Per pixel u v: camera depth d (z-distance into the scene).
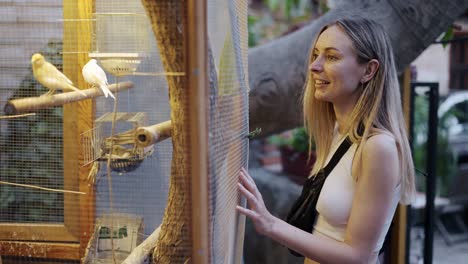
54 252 1.67
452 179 5.29
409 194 1.58
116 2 1.58
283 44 2.63
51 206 1.67
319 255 1.47
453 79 5.52
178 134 1.22
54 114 1.64
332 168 1.60
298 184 3.56
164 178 1.63
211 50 1.20
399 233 2.64
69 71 1.63
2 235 1.66
